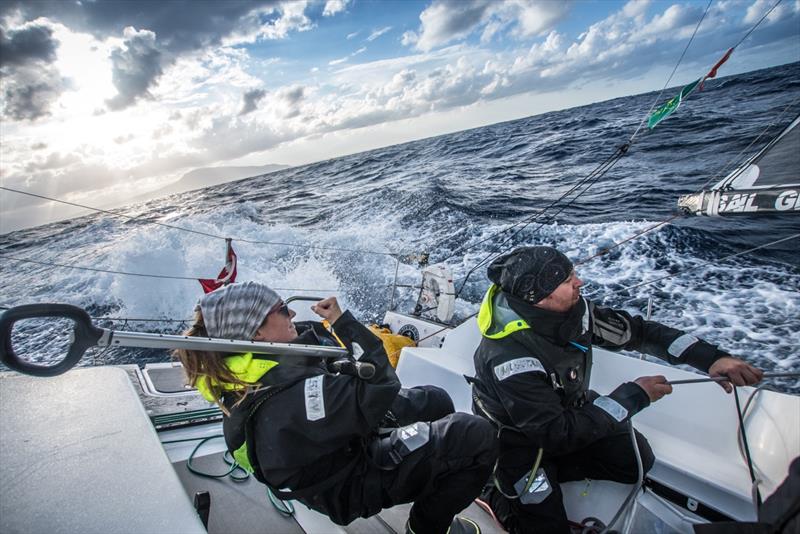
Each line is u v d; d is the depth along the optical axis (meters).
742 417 1.58
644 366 2.00
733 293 5.27
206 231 11.83
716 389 1.74
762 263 5.77
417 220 10.80
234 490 1.87
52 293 8.55
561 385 1.56
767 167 1.47
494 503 1.79
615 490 1.69
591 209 9.02
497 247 8.08
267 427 1.22
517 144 20.19
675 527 1.42
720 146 11.30
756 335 4.52
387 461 1.40
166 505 1.37
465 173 15.86
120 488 1.44
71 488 1.42
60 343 6.33
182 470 1.97
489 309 1.66
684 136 13.05
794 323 4.58
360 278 7.54
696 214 1.68
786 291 5.11
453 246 8.58
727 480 1.47
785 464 1.34
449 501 1.45
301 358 1.33
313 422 1.19
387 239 9.60
